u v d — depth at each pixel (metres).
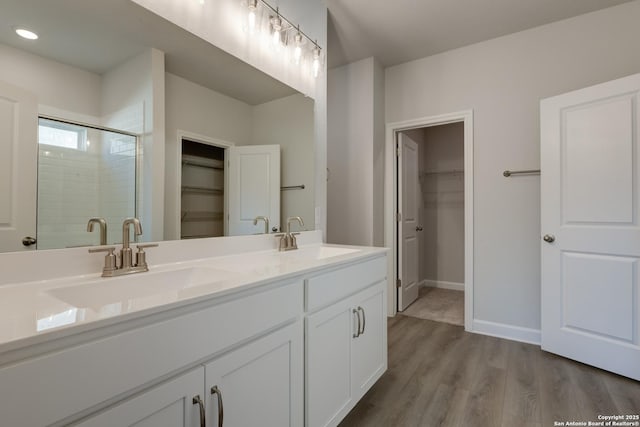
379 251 1.77
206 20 1.45
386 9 2.26
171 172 1.33
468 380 1.90
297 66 1.98
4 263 0.89
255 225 1.70
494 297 2.61
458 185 4.20
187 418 0.78
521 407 1.62
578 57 2.32
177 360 0.75
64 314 0.64
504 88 2.59
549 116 2.25
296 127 1.98
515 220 2.53
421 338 2.56
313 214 2.11
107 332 0.63
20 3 0.94
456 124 4.21
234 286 0.89
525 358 2.18
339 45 2.75
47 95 0.99
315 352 1.24
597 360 2.02
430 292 4.04
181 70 1.37
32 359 0.54
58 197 1.00
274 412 1.05
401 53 2.89
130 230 1.19
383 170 3.19
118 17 1.16
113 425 0.64
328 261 1.35
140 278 1.07
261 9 1.73
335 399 1.37
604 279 2.01
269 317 1.02
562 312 2.20
